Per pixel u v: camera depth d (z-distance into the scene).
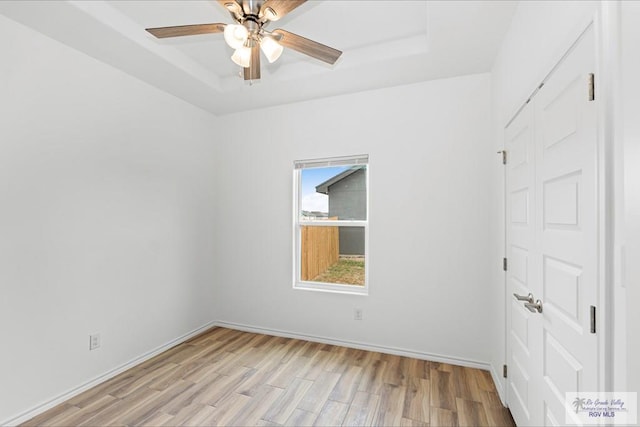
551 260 1.28
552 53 1.24
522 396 1.68
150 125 2.80
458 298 2.63
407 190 2.80
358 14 2.07
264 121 3.40
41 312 1.99
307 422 1.89
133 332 2.61
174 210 3.06
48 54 2.04
